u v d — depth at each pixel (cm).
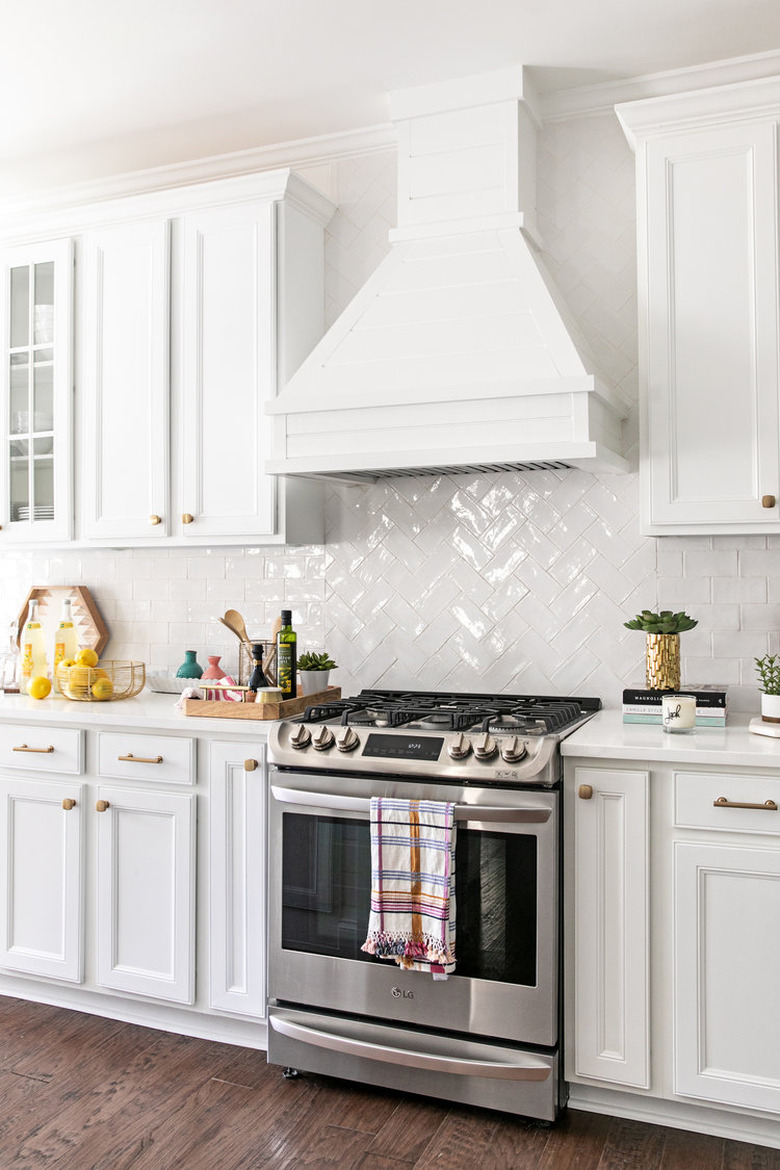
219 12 262
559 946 242
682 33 272
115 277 336
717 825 229
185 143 341
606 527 304
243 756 277
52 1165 224
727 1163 226
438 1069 243
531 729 248
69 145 341
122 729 295
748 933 227
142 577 372
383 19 265
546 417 259
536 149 311
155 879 290
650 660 278
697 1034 231
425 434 272
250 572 353
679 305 266
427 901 239
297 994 264
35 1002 317
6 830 313
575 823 241
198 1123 243
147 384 329
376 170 336
